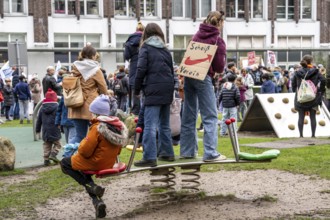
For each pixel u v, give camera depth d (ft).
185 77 31.01
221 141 57.06
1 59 153.17
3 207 30.96
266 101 64.80
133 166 29.25
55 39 161.99
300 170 38.99
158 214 28.48
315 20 183.73
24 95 90.58
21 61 92.73
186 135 31.58
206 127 30.17
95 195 28.22
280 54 176.04
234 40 179.32
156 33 29.91
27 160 48.11
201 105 30.30
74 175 28.07
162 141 30.55
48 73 62.34
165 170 30.99
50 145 45.27
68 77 38.52
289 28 182.60
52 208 30.76
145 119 29.50
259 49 171.53
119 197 32.89
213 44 29.78
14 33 156.97
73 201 32.24
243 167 40.65
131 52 39.91
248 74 95.30
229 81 62.64
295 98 59.88
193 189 33.35
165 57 29.71
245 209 29.09
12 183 38.09
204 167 41.06
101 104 27.14
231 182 36.01
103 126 26.76
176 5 173.17
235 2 179.11
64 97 38.40
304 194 32.27
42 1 158.61
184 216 27.96
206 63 29.53
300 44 184.34
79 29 163.22
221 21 30.25
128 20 167.53
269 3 180.14
